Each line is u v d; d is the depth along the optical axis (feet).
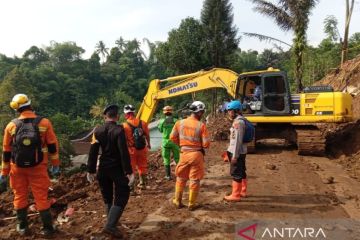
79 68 386.73
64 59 408.26
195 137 21.31
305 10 63.62
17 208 18.34
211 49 120.67
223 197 24.03
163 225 19.43
